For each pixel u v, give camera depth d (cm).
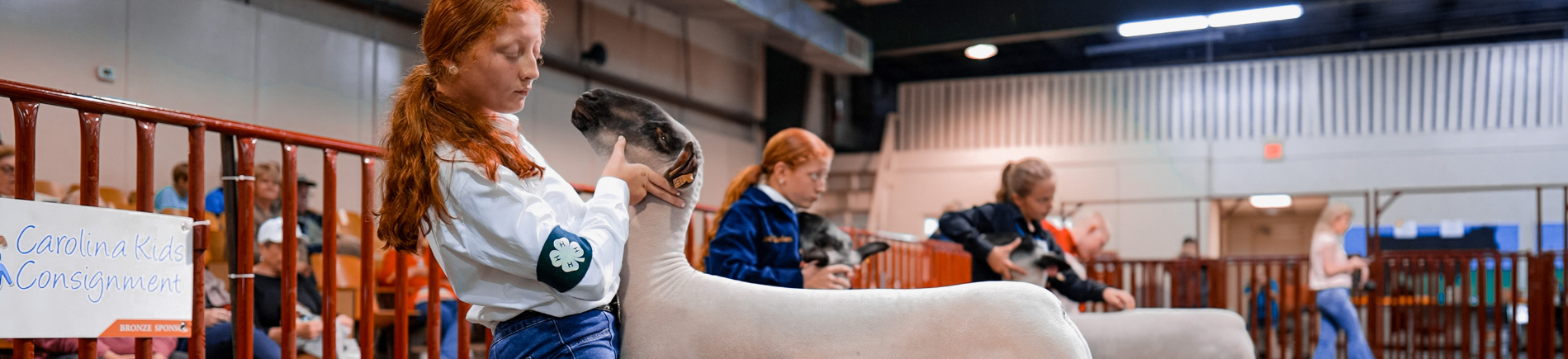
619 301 155
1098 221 596
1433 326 731
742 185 255
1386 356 783
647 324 154
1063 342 148
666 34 1001
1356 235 1072
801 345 150
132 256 153
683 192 158
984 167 1200
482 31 130
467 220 125
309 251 459
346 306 461
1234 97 1130
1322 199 1084
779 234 232
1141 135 1155
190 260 164
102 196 474
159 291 157
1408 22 1048
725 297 155
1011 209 336
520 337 135
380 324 452
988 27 1008
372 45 688
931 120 1235
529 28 133
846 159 1246
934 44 1037
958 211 332
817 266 229
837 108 1202
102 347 263
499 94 134
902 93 1251
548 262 125
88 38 510
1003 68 1220
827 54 988
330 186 191
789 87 1162
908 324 150
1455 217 1046
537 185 133
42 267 139
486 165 124
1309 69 1109
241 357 175
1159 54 1166
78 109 148
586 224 135
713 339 152
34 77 484
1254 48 1139
